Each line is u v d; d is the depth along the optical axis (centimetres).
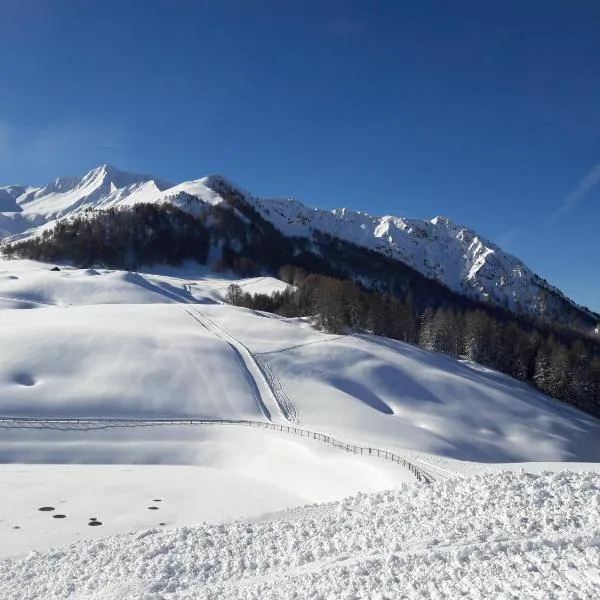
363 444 4525
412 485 2462
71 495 3528
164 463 4600
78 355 6228
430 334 10412
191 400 5691
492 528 1750
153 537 2419
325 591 1509
